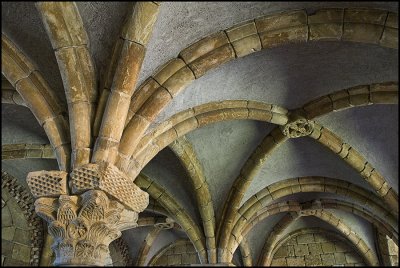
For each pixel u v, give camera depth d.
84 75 4.55
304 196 10.45
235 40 5.19
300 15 5.07
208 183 8.45
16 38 4.75
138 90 5.05
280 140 7.54
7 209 8.43
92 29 4.59
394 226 8.60
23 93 4.76
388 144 7.40
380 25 4.79
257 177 8.93
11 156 7.41
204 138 7.86
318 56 5.84
